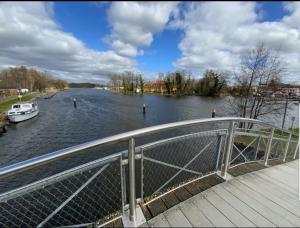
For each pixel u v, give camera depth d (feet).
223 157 8.24
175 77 209.15
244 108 42.78
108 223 5.76
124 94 237.25
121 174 5.88
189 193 7.08
